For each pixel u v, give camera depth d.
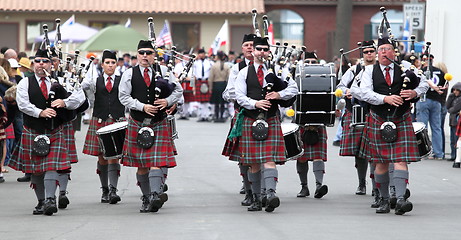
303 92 22.27
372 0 82.56
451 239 16.38
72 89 19.89
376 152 19.77
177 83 20.23
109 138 20.86
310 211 20.27
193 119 56.44
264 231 17.19
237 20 80.12
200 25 79.94
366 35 83.44
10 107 25.97
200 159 32.62
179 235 16.75
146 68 20.08
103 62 23.45
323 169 23.09
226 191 24.23
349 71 23.30
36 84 19.84
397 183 19.50
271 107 20.00
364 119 22.58
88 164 31.12
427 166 30.59
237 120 20.16
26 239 16.53
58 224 18.31
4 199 22.84
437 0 44.34
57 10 77.06
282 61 20.92
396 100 19.23
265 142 19.89
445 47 44.22
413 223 18.31
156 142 19.91
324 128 23.09
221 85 52.22
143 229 17.52
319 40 84.06
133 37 51.28
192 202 21.95
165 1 78.94
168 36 54.91
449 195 23.52
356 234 16.84
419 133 20.66
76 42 58.94
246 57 21.22
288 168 30.09
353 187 25.41
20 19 78.19
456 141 32.12
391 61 19.56
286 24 84.06
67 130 21.00
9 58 30.47
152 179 19.89
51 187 19.70
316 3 83.00
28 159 19.84
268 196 19.78
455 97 31.88
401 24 83.00
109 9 77.50
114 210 20.61
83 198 23.03
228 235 16.72
